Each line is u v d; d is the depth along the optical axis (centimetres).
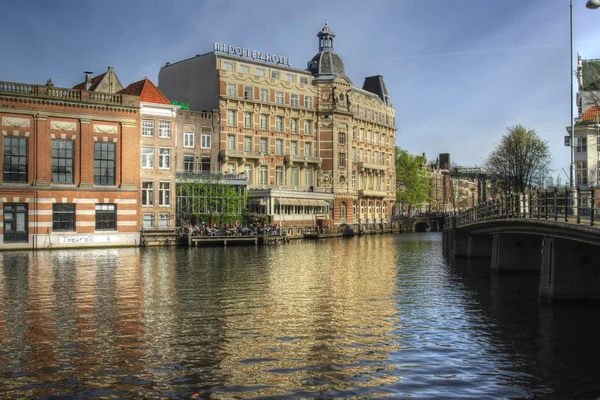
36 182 5381
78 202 5606
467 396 1309
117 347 1680
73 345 1698
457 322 2045
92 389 1337
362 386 1365
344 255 4984
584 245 2411
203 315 2134
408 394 1317
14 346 1688
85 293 2636
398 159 11856
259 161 8094
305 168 8881
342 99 9350
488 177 8062
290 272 3531
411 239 8100
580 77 5875
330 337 1812
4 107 5262
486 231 3872
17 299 2466
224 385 1364
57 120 5525
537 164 7306
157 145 6394
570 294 2420
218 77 7669
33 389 1334
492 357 1606
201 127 7412
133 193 5884
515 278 3294
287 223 8019
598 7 2509
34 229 5394
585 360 1582
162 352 1630
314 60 9550
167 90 8475
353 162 9706
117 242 5803
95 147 5728
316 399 1283
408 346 1712
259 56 8619
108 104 5734
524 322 2045
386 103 11206
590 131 5684
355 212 9794
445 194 16712
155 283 2978
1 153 5266
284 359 1570
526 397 1304
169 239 6062
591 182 5534
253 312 2198
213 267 3812
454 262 4303
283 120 8531
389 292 2722
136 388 1343
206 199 6800
